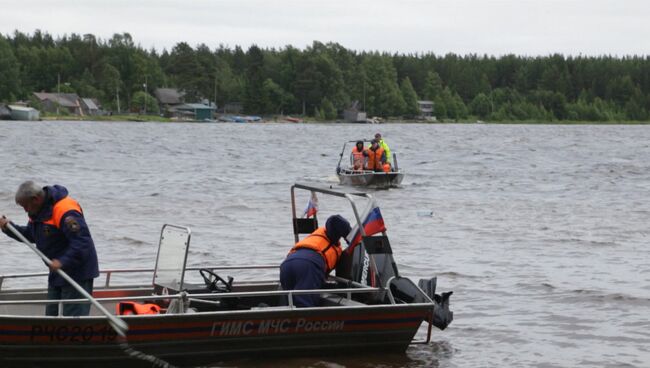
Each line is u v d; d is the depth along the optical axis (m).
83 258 21.56
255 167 106.31
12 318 20.69
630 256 41.47
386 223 53.31
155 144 164.25
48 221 21.64
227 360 22.73
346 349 23.78
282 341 23.00
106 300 21.95
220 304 24.38
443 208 62.19
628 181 89.25
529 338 26.61
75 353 21.45
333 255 24.78
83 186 75.56
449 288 33.56
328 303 25.02
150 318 21.47
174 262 23.75
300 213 57.31
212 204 62.59
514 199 69.50
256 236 46.75
